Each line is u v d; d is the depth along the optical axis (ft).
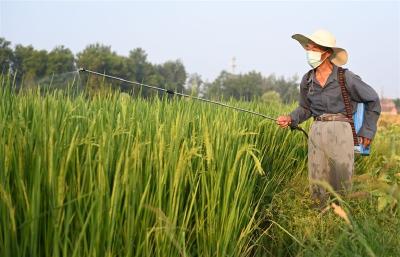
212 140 9.80
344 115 14.15
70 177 6.97
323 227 10.69
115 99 11.81
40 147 6.70
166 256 7.94
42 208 6.60
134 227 7.50
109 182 7.53
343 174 13.94
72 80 11.38
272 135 16.30
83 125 8.53
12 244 6.20
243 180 9.52
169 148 8.54
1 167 6.35
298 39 14.64
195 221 9.14
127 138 8.35
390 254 9.06
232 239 9.36
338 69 14.08
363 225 9.75
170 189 8.14
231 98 20.02
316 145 14.33
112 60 194.18
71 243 6.61
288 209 11.78
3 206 6.14
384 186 10.61
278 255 11.05
